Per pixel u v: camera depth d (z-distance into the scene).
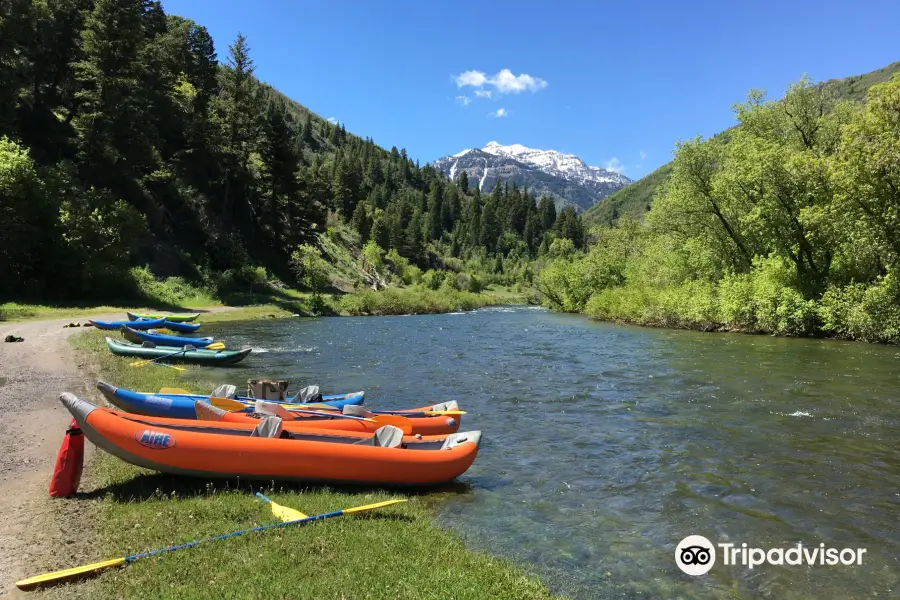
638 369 17.00
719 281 30.53
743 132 29.80
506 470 8.05
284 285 57.38
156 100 56.66
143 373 14.48
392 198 161.62
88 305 33.50
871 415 10.99
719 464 8.25
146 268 42.03
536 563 5.25
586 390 13.84
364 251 83.12
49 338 20.23
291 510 5.67
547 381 15.09
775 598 4.76
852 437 9.52
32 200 32.66
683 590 4.84
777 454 8.67
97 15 44.41
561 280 54.00
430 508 6.62
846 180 22.09
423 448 7.91
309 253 60.09
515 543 5.69
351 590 4.17
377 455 6.95
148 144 48.91
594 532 6.00
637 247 49.03
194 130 57.31
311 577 4.37
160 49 61.19
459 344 24.33
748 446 9.10
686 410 11.65
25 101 43.91
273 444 6.71
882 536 5.93
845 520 6.32
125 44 45.47
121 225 37.97
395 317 46.81
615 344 23.94
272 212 65.25
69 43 48.25
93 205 37.72
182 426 7.27
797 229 26.47
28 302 30.86
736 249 31.73
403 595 4.14
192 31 89.25
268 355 20.50
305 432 7.58
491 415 11.37
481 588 4.37
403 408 11.96
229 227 58.28
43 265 33.31
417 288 69.50
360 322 38.97
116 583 4.23
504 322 39.00
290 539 5.07
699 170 31.17
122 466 7.14
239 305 44.75
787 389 13.56
